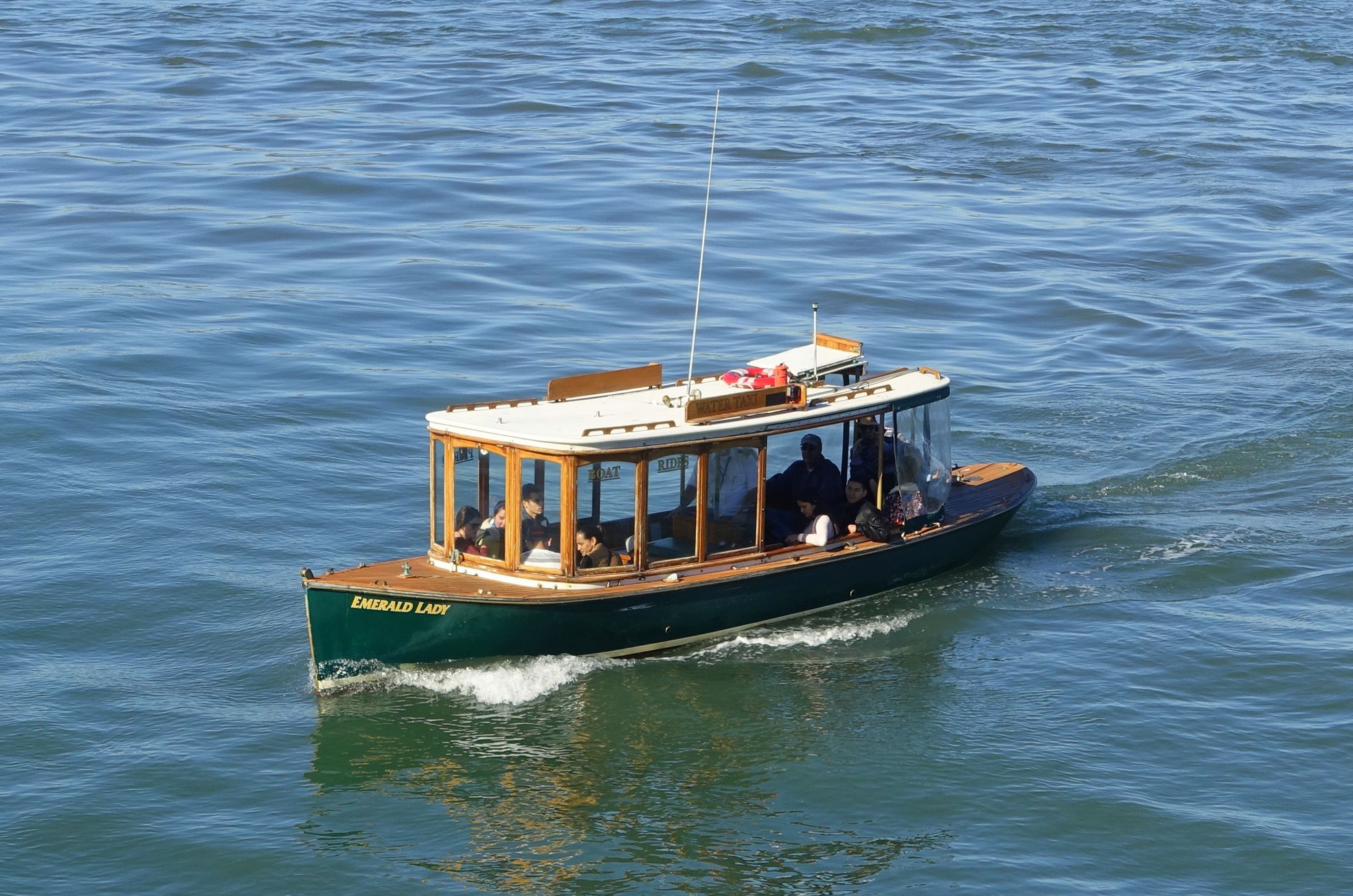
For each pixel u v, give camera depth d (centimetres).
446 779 6906
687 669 7838
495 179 17988
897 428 8538
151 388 11569
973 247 16025
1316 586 8819
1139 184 18862
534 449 7506
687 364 12344
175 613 8400
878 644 8138
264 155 18812
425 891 6150
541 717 7394
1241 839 6481
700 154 19538
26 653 7950
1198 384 12256
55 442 10519
